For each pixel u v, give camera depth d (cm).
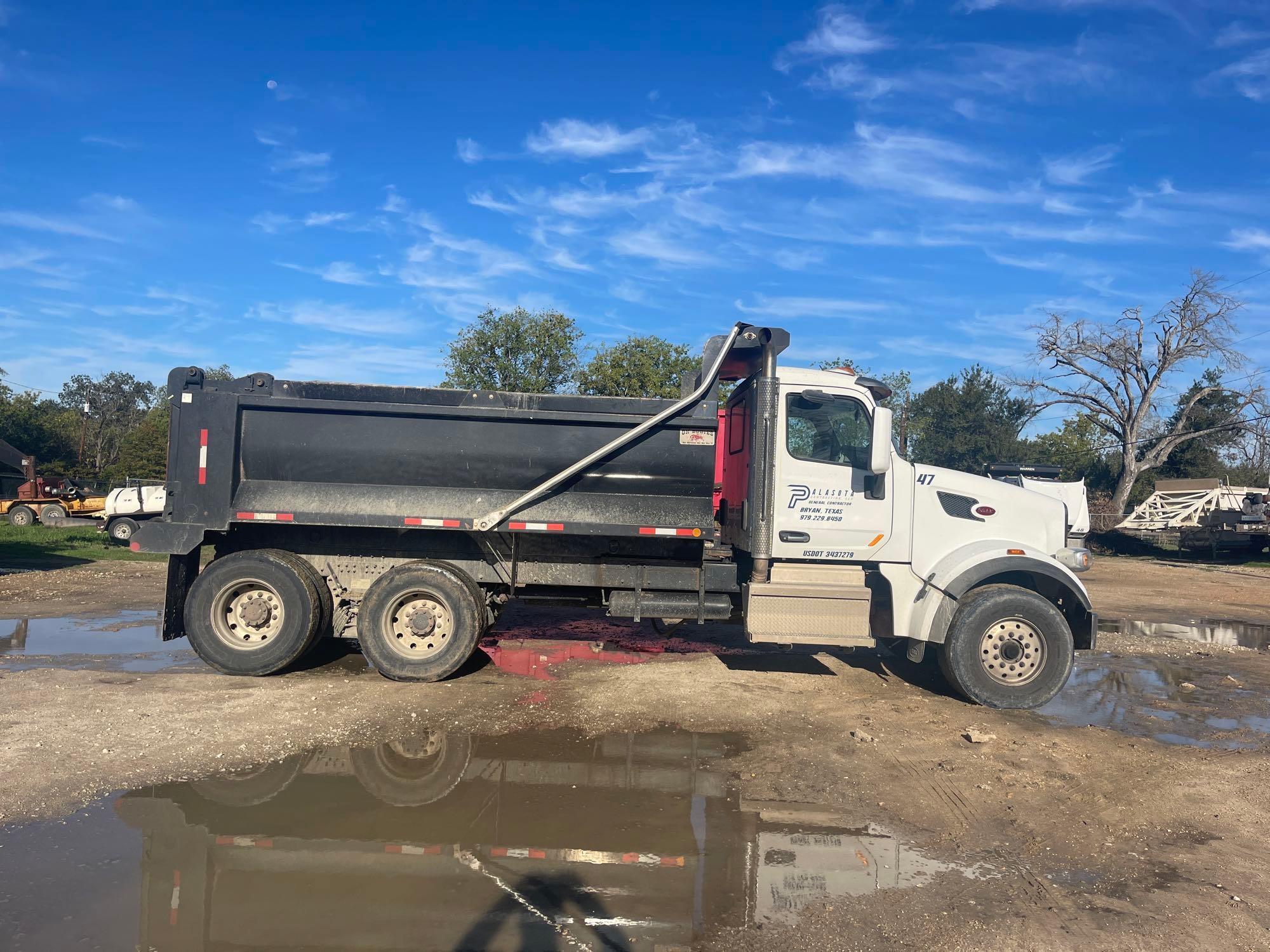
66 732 565
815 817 479
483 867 401
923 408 4756
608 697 717
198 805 462
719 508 848
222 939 329
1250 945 353
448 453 793
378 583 767
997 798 518
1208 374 4800
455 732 612
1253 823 490
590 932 346
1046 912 377
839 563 787
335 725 615
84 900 357
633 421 790
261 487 791
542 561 815
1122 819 491
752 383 796
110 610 1106
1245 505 3178
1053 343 4694
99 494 3647
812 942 345
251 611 763
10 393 7300
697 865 412
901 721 680
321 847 416
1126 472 4675
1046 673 739
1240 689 854
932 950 342
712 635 1017
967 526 789
